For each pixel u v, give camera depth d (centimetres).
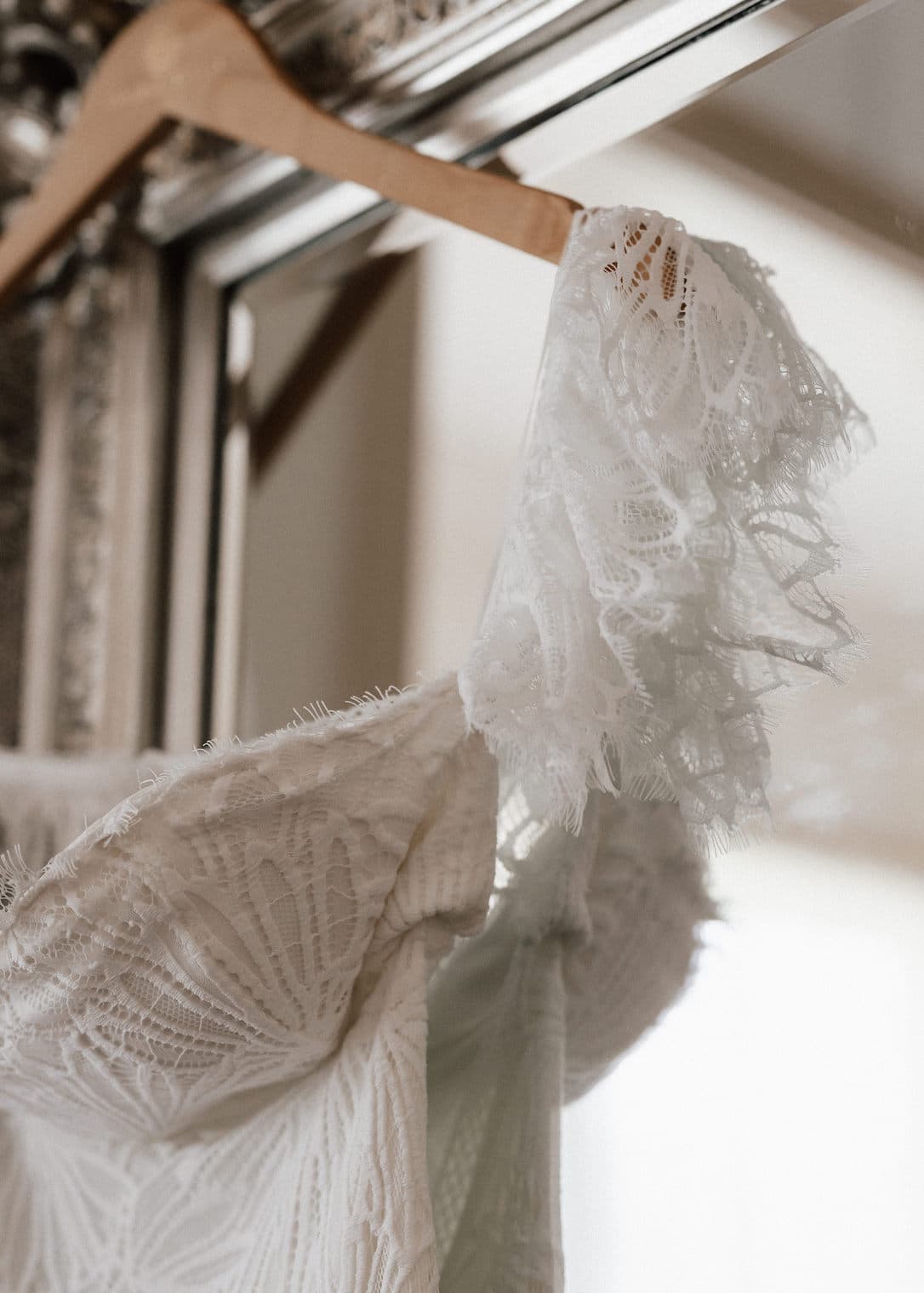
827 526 99
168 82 131
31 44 153
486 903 101
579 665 92
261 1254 101
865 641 99
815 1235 104
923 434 109
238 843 97
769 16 116
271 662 138
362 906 99
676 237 96
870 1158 104
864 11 113
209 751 99
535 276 126
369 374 135
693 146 119
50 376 156
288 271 142
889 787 107
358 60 133
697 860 111
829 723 110
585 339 95
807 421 97
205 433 144
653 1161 108
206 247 147
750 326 96
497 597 96
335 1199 97
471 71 127
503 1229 101
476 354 129
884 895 106
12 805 138
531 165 125
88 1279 108
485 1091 105
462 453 128
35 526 155
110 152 136
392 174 113
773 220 115
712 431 94
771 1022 108
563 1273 101
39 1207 111
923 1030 104
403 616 130
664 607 93
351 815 98
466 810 100
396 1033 99
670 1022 109
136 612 145
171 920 97
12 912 97
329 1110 100
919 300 110
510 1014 106
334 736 98
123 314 150
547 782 94
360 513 134
